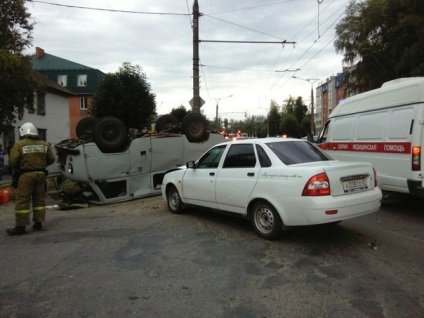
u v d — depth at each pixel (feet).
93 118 43.80
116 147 34.68
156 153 37.45
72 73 143.54
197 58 59.98
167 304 12.43
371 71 96.02
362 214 18.11
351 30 98.73
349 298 12.64
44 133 95.61
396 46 80.84
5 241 20.56
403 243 18.66
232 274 14.88
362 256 16.74
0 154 56.90
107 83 91.86
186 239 19.94
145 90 93.71
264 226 19.62
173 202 26.96
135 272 15.28
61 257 17.40
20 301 12.82
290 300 12.57
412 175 24.03
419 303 12.25
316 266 15.58
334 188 17.43
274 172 18.86
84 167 33.04
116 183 35.65
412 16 73.67
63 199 35.60
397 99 25.43
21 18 52.39
